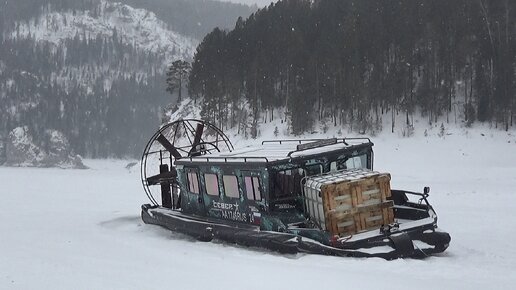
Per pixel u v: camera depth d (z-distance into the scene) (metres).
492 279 8.93
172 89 99.44
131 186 36.34
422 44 78.06
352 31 81.69
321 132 73.00
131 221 18.22
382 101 73.44
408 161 57.28
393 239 10.86
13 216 20.12
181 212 15.85
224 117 80.44
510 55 68.50
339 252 10.68
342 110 73.50
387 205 11.23
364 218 11.07
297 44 84.50
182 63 97.69
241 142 74.12
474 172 44.50
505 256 11.28
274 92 82.69
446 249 11.92
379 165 55.81
